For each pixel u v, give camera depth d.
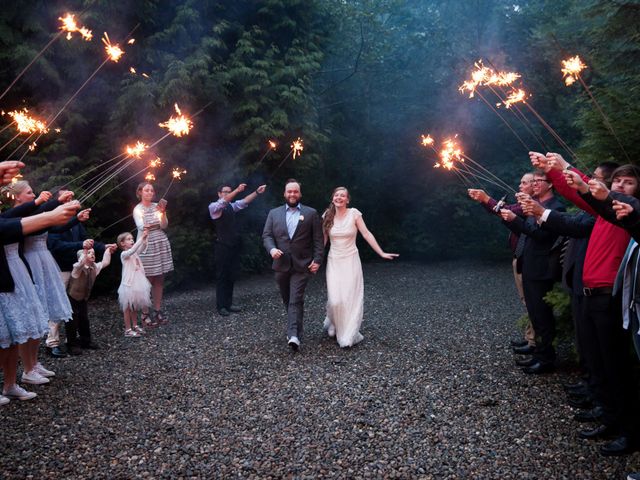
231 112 9.46
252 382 4.42
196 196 9.32
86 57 8.55
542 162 3.27
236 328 6.27
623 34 4.69
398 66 13.65
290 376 4.55
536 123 12.53
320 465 3.04
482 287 9.23
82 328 5.38
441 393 4.12
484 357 5.03
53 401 4.01
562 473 2.92
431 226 13.03
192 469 3.01
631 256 2.87
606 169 3.46
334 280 5.54
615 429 3.28
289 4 10.32
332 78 13.13
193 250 9.15
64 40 7.98
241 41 9.41
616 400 3.15
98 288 8.80
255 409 3.86
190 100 8.66
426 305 7.68
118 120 8.64
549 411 3.75
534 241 4.46
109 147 8.91
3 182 2.93
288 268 5.48
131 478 2.91
